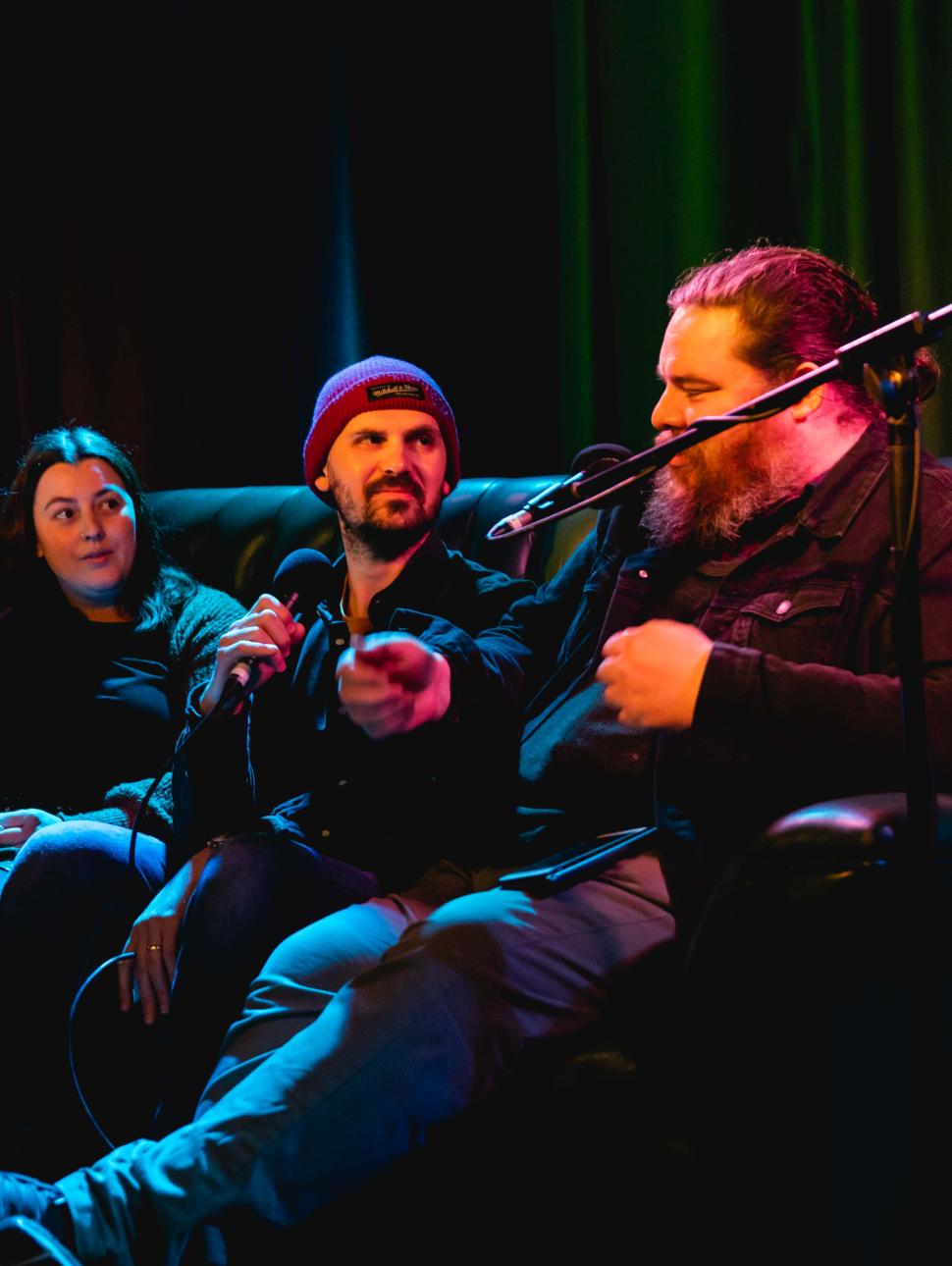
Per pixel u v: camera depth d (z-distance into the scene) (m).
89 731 2.23
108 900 1.92
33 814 2.10
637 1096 1.44
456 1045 1.43
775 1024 1.29
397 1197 1.46
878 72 2.54
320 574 1.99
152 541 2.40
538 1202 1.45
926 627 1.46
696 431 1.36
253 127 3.25
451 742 1.77
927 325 1.19
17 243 3.48
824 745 1.39
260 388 3.33
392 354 3.12
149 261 3.39
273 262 3.27
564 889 1.57
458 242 3.05
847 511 1.56
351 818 1.87
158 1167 1.40
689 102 2.64
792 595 1.56
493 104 2.99
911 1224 1.33
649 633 1.44
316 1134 1.39
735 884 1.32
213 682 1.82
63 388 3.48
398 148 3.08
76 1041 1.88
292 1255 1.48
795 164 2.63
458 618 1.95
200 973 1.68
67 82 3.41
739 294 1.61
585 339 2.80
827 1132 1.29
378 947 1.65
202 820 1.83
